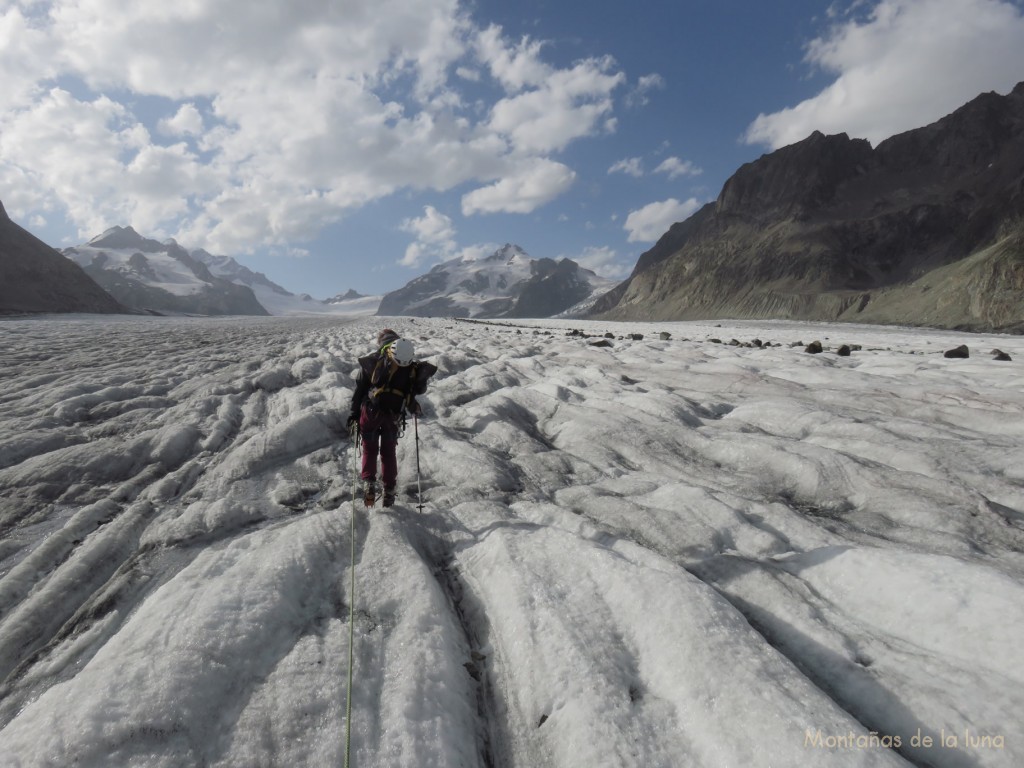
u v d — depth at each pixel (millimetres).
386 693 2957
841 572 3939
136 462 6387
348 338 22359
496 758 2830
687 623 3242
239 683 2936
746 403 9109
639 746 2633
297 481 6129
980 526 4668
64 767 2328
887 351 19234
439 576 4348
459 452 6684
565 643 3270
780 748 2453
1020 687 2742
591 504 5355
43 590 3867
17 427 7180
